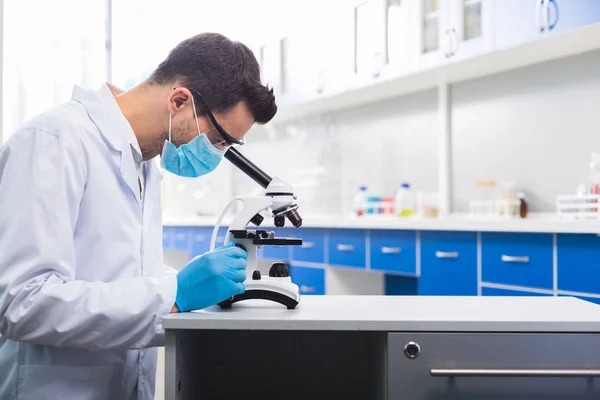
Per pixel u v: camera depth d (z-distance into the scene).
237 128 1.31
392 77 3.49
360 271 3.80
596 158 2.63
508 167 3.24
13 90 2.68
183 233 5.28
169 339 1.02
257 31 4.78
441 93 3.59
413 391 1.01
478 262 2.71
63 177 1.12
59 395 1.17
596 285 2.21
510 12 2.75
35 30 3.41
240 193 5.68
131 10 4.30
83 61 3.63
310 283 3.89
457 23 3.04
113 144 1.24
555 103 2.99
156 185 1.43
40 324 1.04
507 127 3.25
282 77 4.54
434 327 1.01
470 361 1.01
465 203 3.50
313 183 4.74
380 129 4.15
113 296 1.06
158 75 1.29
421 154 3.82
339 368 1.57
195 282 1.10
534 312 1.11
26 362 1.20
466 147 3.49
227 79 1.25
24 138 1.13
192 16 4.69
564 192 2.95
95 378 1.20
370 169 4.25
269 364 1.57
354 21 3.77
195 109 1.27
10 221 1.07
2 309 1.05
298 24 4.30
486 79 3.37
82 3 3.65
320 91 4.11
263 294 1.15
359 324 1.00
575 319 1.02
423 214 3.58
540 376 1.00
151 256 1.35
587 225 2.20
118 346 1.08
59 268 1.08
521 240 2.51
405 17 3.40
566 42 2.67
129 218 1.26
